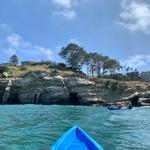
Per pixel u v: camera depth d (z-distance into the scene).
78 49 131.62
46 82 97.38
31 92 97.00
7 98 95.69
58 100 97.38
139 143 19.14
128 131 24.91
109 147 17.78
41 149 13.75
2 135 21.83
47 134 22.34
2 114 44.12
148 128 27.27
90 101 96.50
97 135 22.23
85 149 13.48
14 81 97.06
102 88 99.00
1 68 103.88
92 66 134.50
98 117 40.03
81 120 34.44
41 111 53.62
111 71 136.62
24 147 17.42
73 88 98.12
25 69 107.62
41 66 117.62
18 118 36.72
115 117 41.09
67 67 123.56
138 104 94.62
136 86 99.06
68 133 14.66
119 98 97.88
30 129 25.45
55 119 35.59
